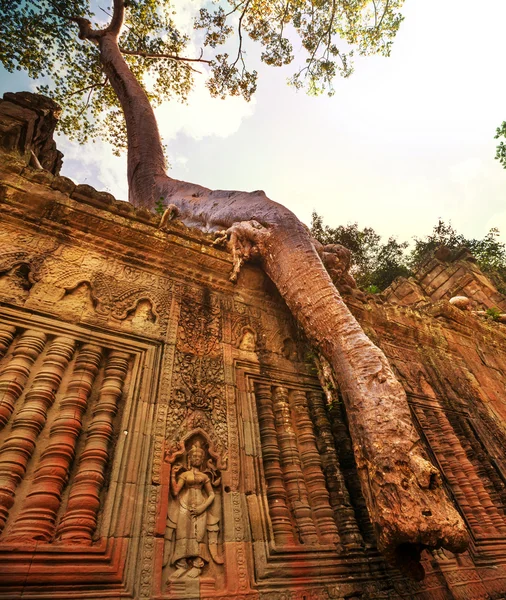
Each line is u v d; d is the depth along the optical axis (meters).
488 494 5.73
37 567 2.43
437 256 17.92
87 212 4.81
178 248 5.44
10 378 3.23
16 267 4.02
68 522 2.75
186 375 4.28
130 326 4.36
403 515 3.05
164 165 11.09
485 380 8.52
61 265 4.37
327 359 4.68
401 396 3.88
